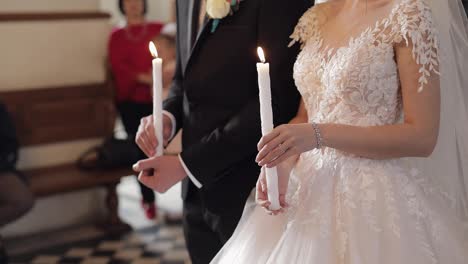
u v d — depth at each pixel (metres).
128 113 5.07
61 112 4.75
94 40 4.88
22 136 4.61
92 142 4.91
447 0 1.71
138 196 5.61
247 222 1.87
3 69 4.53
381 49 1.63
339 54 1.72
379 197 1.65
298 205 1.75
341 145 1.57
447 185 1.80
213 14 2.07
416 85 1.57
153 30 5.09
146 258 4.19
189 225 2.30
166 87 4.98
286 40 2.02
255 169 2.12
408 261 1.59
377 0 1.71
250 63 2.09
